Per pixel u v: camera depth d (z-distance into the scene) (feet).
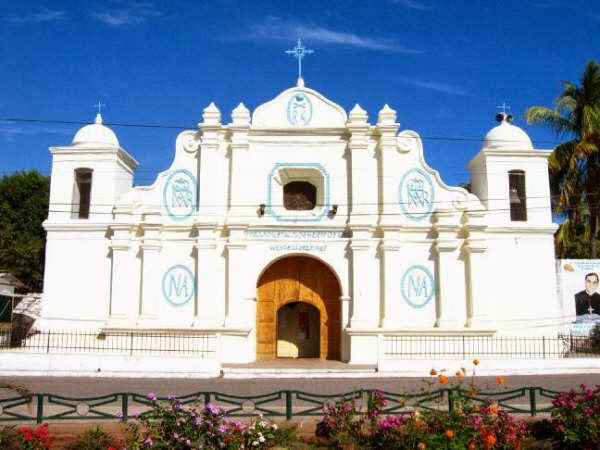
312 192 88.74
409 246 82.89
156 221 81.92
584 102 104.73
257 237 82.33
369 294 80.79
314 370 72.90
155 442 35.32
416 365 73.87
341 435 38.42
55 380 68.54
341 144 85.15
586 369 75.15
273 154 84.94
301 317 92.73
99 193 83.92
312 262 85.40
